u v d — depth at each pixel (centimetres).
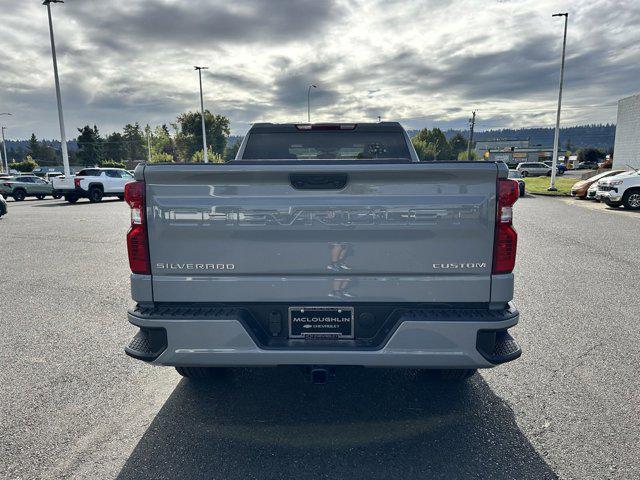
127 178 2797
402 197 257
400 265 262
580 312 542
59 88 3114
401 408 328
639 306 566
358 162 267
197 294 269
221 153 11069
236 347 263
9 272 785
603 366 394
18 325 511
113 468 260
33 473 255
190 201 261
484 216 257
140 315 266
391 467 259
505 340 271
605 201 1875
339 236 261
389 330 264
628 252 934
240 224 261
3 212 1741
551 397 340
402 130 462
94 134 11862
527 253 924
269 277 266
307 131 462
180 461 266
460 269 261
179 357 266
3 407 331
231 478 250
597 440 284
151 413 322
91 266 836
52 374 386
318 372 265
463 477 250
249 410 326
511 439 287
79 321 525
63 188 2562
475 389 355
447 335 257
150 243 266
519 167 6203
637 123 3394
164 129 12212
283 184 259
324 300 267
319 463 263
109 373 388
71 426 305
